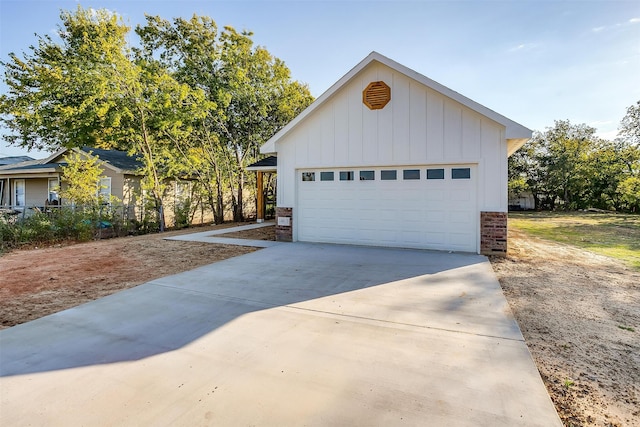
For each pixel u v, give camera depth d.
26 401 2.52
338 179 9.40
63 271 6.74
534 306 4.54
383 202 8.92
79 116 12.61
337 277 5.98
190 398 2.54
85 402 2.50
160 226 14.50
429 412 2.35
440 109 8.16
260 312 4.34
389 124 8.63
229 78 16.28
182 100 14.38
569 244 9.70
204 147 16.67
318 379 2.78
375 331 3.71
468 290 5.18
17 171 16.03
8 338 3.64
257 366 3.00
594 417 2.33
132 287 5.56
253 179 19.81
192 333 3.72
